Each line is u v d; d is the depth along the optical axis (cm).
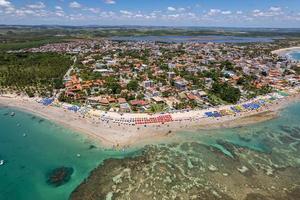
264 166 9706
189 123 13625
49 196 8294
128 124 13275
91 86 19225
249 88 19750
